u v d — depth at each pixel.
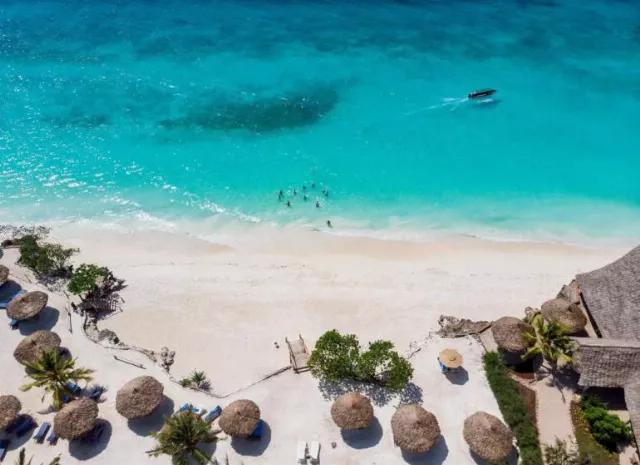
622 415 29.17
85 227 45.66
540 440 28.31
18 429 28.81
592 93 64.06
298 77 68.12
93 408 28.33
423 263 41.84
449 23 82.31
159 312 36.75
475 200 48.91
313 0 90.56
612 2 90.31
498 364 31.59
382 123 59.34
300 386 31.22
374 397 30.64
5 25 79.69
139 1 89.06
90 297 37.44
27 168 52.34
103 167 52.91
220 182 51.16
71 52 73.31
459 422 29.33
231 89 65.94
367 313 36.81
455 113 60.59
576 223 46.34
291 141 56.69
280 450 28.14
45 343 31.62
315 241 44.34
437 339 33.94
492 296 38.12
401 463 27.47
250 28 80.56
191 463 27.14
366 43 76.19
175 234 45.09
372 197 49.31
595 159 53.53
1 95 63.22
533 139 56.28
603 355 29.27
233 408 27.94
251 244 44.09
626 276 33.72
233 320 36.28
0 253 40.94
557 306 33.97
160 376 31.70
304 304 37.56
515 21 82.94
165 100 63.62
